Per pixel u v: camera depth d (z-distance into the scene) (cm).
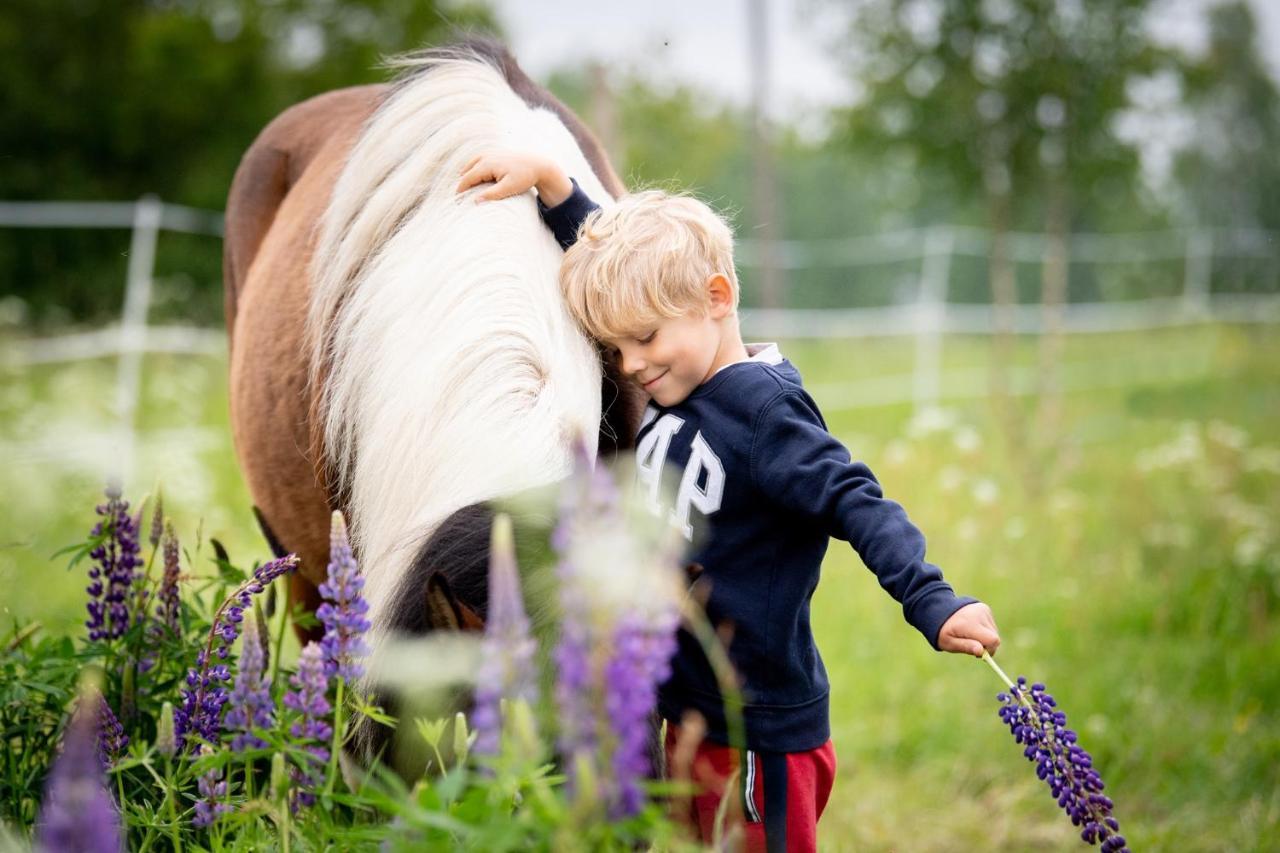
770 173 1767
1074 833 375
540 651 162
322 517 287
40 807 216
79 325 1378
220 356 1053
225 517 612
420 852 140
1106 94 964
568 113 303
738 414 218
